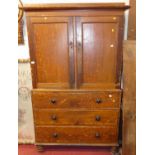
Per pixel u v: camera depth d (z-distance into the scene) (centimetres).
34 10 177
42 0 213
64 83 198
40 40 187
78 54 188
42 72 196
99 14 177
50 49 189
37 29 184
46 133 213
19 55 226
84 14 178
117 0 211
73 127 209
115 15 177
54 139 215
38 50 190
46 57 192
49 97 200
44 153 223
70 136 213
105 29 181
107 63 191
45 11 178
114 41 184
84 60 191
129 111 187
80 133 211
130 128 187
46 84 200
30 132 242
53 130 212
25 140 244
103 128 208
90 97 198
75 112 204
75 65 192
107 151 227
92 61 191
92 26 181
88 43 186
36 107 204
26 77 228
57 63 193
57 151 227
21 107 237
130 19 202
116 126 207
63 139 214
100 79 196
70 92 197
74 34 183
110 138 211
